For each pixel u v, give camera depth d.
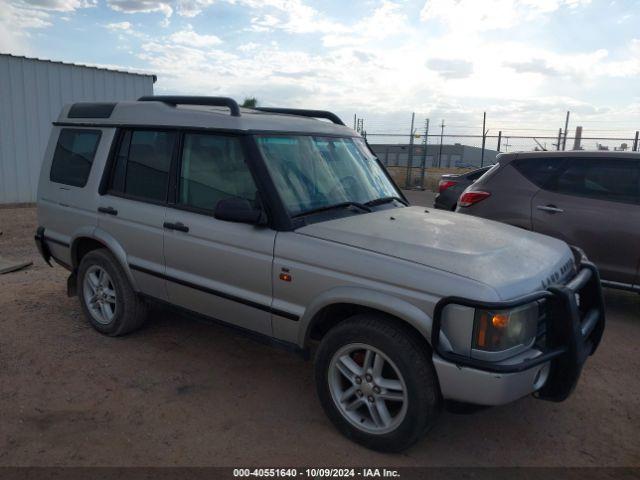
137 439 3.38
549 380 3.20
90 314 5.03
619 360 4.86
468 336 2.92
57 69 13.85
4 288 6.37
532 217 6.30
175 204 4.20
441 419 3.75
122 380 4.14
